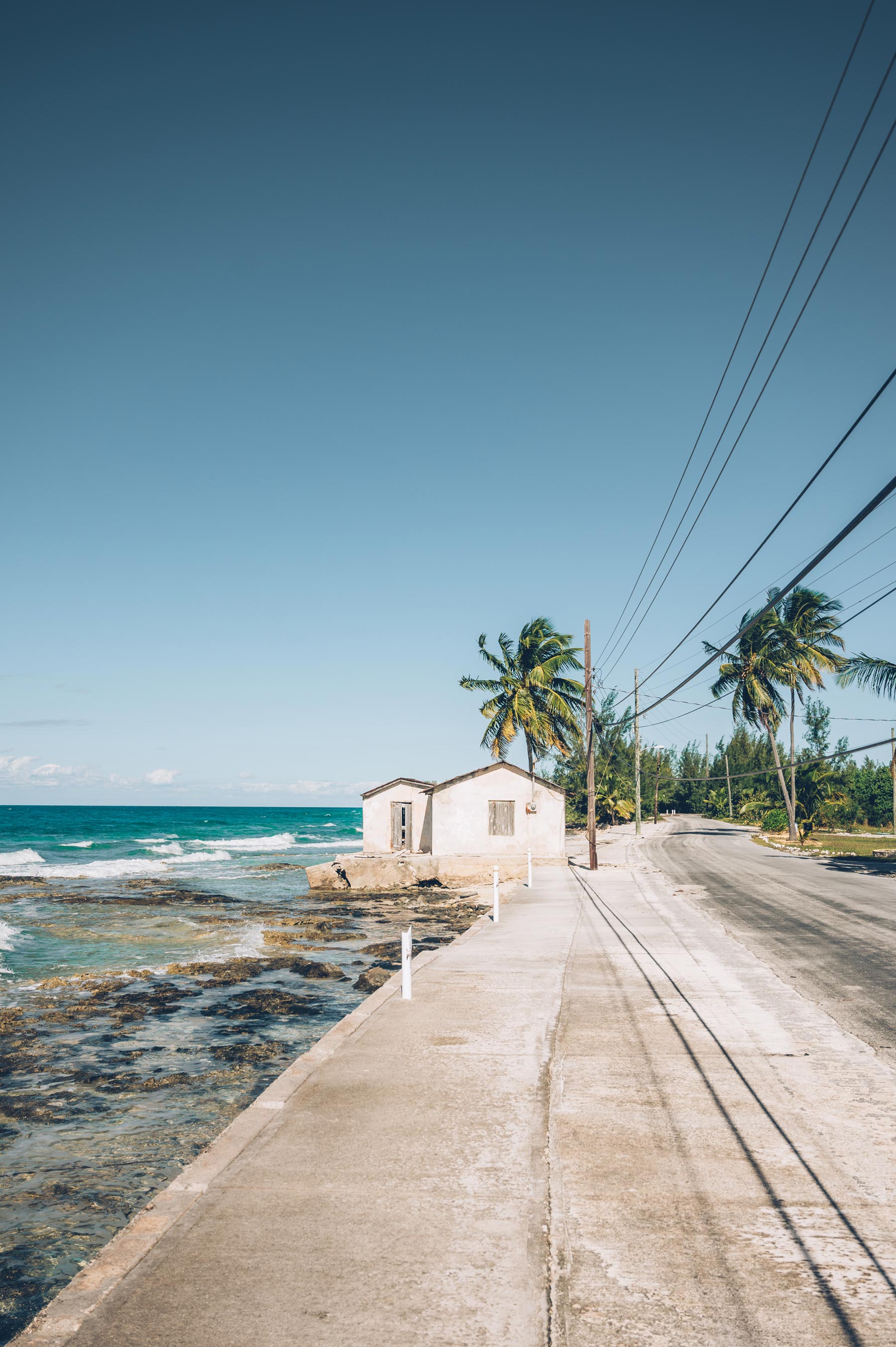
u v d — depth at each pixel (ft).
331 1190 15.75
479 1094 21.24
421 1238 13.93
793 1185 16.02
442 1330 11.39
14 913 93.25
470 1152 17.54
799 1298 12.18
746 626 42.09
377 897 103.35
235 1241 13.87
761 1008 30.58
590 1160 17.16
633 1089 21.62
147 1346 11.13
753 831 225.35
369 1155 17.40
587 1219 14.61
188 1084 33.86
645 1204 15.19
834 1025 28.25
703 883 81.82
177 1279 12.72
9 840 252.42
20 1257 20.24
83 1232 21.57
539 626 136.87
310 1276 12.78
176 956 64.95
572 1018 29.04
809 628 163.43
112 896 110.73
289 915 89.76
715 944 45.50
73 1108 31.07
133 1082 34.06
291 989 51.70
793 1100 20.86
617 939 47.21
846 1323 11.57
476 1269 12.94
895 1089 21.75
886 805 224.12
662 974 37.09
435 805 110.22
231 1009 46.62
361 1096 21.06
